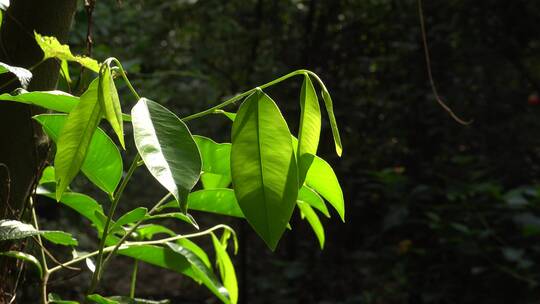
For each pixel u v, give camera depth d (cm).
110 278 567
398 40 493
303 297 485
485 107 482
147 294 550
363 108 491
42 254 126
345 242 509
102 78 96
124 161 368
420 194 422
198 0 459
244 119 101
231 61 488
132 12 441
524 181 472
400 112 475
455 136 471
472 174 431
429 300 416
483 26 485
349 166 484
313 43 490
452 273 429
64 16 127
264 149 100
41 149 128
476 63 491
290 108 444
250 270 544
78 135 102
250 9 498
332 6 488
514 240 411
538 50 520
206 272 139
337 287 484
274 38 485
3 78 124
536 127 487
